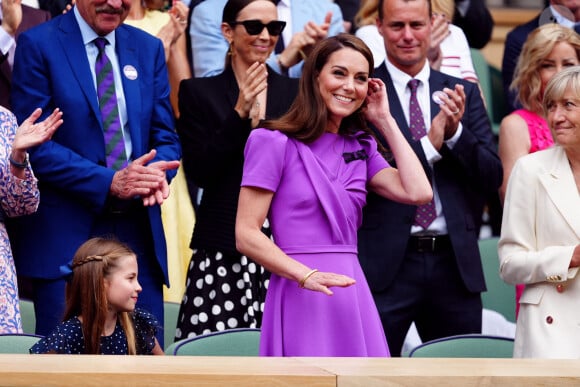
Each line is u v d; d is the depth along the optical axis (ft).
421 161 70.64
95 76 67.77
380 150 57.36
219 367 35.63
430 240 71.00
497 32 116.47
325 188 52.08
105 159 67.10
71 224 66.03
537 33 76.28
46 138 61.41
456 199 71.72
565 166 61.87
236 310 67.77
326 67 52.75
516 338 61.82
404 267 70.95
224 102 71.20
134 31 70.23
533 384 35.24
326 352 51.11
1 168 61.31
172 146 69.62
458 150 71.10
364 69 53.16
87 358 37.37
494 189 72.49
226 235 67.77
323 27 81.61
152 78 69.77
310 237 51.78
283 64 81.56
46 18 80.59
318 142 53.16
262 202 51.70
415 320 72.23
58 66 67.15
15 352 54.29
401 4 73.05
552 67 75.72
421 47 73.61
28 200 62.28
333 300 51.62
